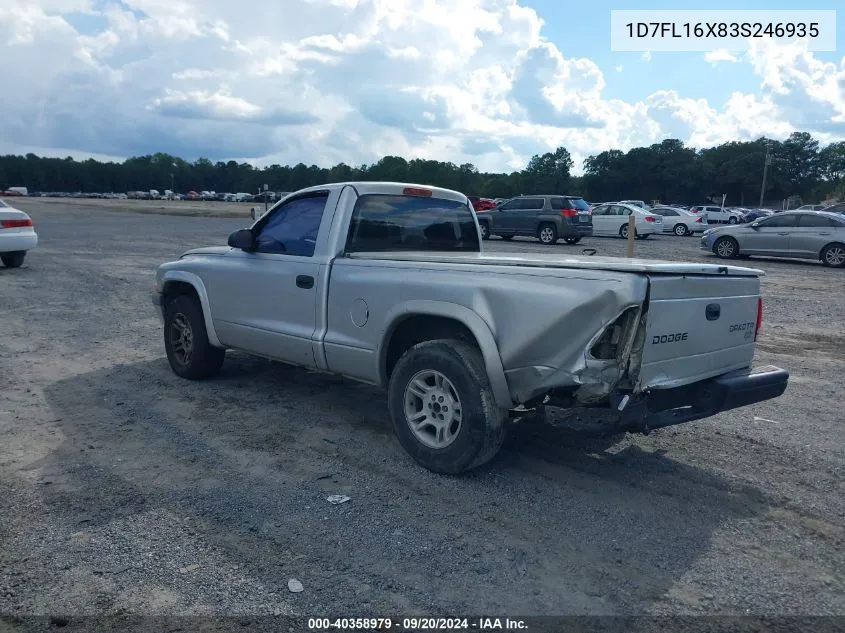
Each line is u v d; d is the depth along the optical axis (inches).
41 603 118.0
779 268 725.3
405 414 180.1
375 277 187.0
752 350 185.6
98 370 273.7
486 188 5059.1
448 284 169.6
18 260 584.4
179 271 253.8
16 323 362.6
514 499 161.5
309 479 171.2
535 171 5123.0
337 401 237.5
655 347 149.7
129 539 139.7
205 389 249.1
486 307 162.2
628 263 159.6
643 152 4751.5
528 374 157.0
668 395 163.3
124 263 652.1
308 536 142.2
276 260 218.5
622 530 147.5
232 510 153.4
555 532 146.0
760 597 124.0
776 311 446.0
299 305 209.9
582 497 163.3
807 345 346.9
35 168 6501.0
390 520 149.8
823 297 510.9
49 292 467.5
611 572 131.0
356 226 207.3
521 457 188.2
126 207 2485.2
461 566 131.8
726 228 834.8
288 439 199.5
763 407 239.5
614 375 147.3
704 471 180.9
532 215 995.9
